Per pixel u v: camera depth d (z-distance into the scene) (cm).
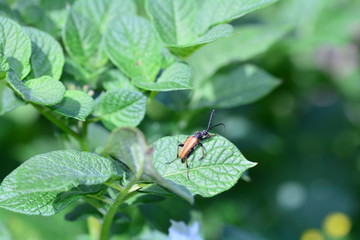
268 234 71
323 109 81
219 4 43
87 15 46
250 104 69
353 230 76
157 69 43
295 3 75
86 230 51
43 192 39
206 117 61
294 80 74
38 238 53
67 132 44
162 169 39
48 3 48
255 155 66
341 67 85
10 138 73
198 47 41
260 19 70
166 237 48
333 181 76
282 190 73
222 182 39
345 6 75
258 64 69
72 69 44
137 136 35
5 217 54
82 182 36
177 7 43
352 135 80
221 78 53
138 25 43
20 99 43
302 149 76
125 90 41
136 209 49
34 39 42
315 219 74
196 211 46
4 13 47
